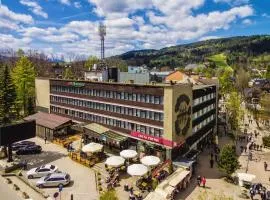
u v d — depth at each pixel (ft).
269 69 585.63
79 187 137.18
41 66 564.30
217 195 132.46
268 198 129.59
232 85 506.48
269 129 283.38
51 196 127.54
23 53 508.94
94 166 162.81
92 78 263.49
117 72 246.06
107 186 134.82
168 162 157.48
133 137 186.39
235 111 282.36
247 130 280.10
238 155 199.93
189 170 149.59
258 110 332.80
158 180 142.10
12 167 158.71
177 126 168.14
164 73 384.68
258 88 431.84
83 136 205.98
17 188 135.23
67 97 240.53
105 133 191.62
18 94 295.89
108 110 203.00
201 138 210.18
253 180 154.71
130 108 187.01
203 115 212.23
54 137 218.59
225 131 264.93
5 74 247.91
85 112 223.30
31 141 209.77
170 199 119.96
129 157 156.35
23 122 174.40
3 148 182.80
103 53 315.99
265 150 213.87
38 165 165.99
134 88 182.50
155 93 169.89
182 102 172.14
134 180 145.79
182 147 179.83
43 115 249.34
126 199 125.18
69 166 164.25
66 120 230.68
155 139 171.94
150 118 174.91
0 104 245.24
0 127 161.79
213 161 177.68
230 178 151.23
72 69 569.64
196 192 136.15
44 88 266.57
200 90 201.36
